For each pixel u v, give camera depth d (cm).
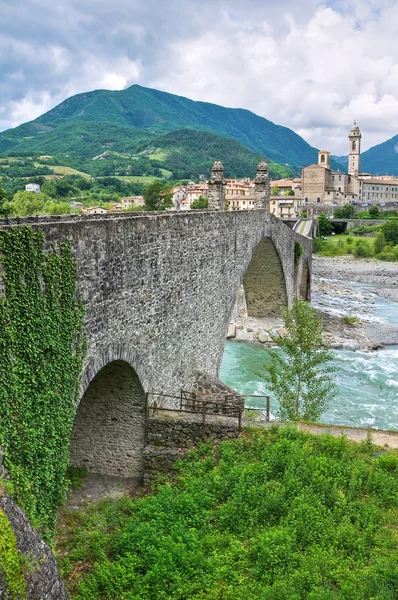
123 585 1307
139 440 1991
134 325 1798
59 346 1323
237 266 3244
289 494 1603
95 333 1524
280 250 4794
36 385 1227
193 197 14175
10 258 1128
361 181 18462
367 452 1914
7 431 1122
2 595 873
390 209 16125
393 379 3897
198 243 2455
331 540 1416
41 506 1248
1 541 919
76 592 1312
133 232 1744
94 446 2031
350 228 14100
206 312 2664
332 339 4866
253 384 3606
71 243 1366
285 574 1285
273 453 1805
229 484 1673
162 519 1553
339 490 1633
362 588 1219
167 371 2156
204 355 2672
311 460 1767
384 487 1659
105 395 1945
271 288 5262
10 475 1116
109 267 1589
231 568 1325
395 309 6744
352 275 9619
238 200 13912
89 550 1488
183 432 1952
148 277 1894
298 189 18688
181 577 1301
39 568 988
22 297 1166
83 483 1962
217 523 1529
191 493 1661
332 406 3322
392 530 1473
